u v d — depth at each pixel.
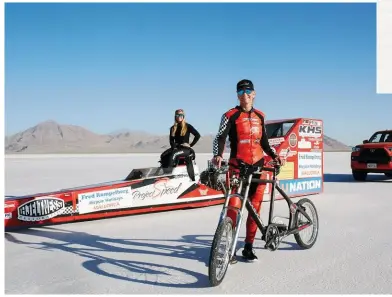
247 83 4.61
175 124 8.41
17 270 4.52
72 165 30.53
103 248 5.46
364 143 14.87
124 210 7.43
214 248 3.86
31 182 15.04
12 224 6.38
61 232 6.45
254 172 4.52
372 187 12.45
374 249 5.28
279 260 4.82
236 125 4.61
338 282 4.09
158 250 5.33
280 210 8.29
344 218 7.38
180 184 8.12
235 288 3.94
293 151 9.97
